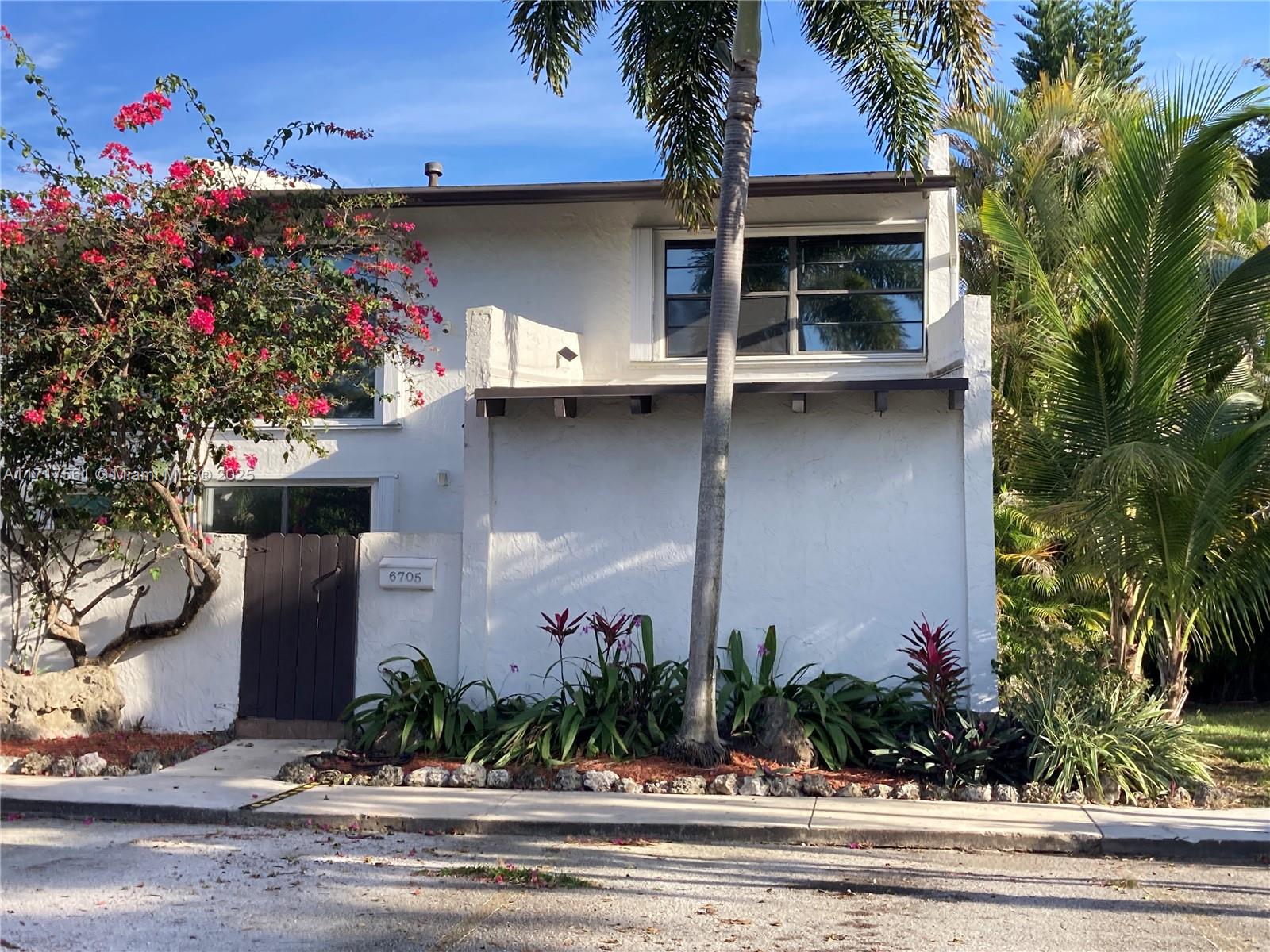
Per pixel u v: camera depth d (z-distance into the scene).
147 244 10.02
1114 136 11.38
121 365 10.02
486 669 10.94
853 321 13.59
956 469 10.48
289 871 7.12
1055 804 8.69
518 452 11.12
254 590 11.39
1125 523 10.23
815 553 10.62
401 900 6.45
